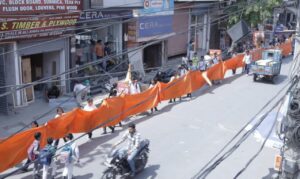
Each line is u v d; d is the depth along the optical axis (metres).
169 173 12.77
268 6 29.67
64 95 19.89
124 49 22.44
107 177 11.56
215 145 15.15
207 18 32.34
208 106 19.92
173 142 15.27
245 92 22.89
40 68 20.80
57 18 18.78
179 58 30.39
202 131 16.56
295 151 8.30
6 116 17.14
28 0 17.34
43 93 19.89
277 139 12.43
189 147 14.86
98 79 21.00
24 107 18.30
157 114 18.44
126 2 23.14
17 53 17.91
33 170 11.83
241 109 19.59
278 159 10.27
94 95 20.11
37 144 11.65
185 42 31.34
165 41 27.62
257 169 13.25
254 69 25.09
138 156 12.25
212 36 34.31
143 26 24.75
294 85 10.81
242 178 12.62
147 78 23.39
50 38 19.11
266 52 26.61
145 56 26.66
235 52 29.27
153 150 14.45
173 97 20.22
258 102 20.89
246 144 15.11
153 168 13.06
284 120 8.80
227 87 23.94
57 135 13.36
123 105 16.38
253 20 30.66
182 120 17.77
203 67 24.55
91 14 20.94
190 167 13.24
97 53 22.20
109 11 22.02
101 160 13.41
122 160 11.68
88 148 14.30
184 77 20.81
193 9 30.56
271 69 24.53
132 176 12.09
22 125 16.17
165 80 22.72
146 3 24.58
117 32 23.62
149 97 17.27
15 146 11.81
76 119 14.20
